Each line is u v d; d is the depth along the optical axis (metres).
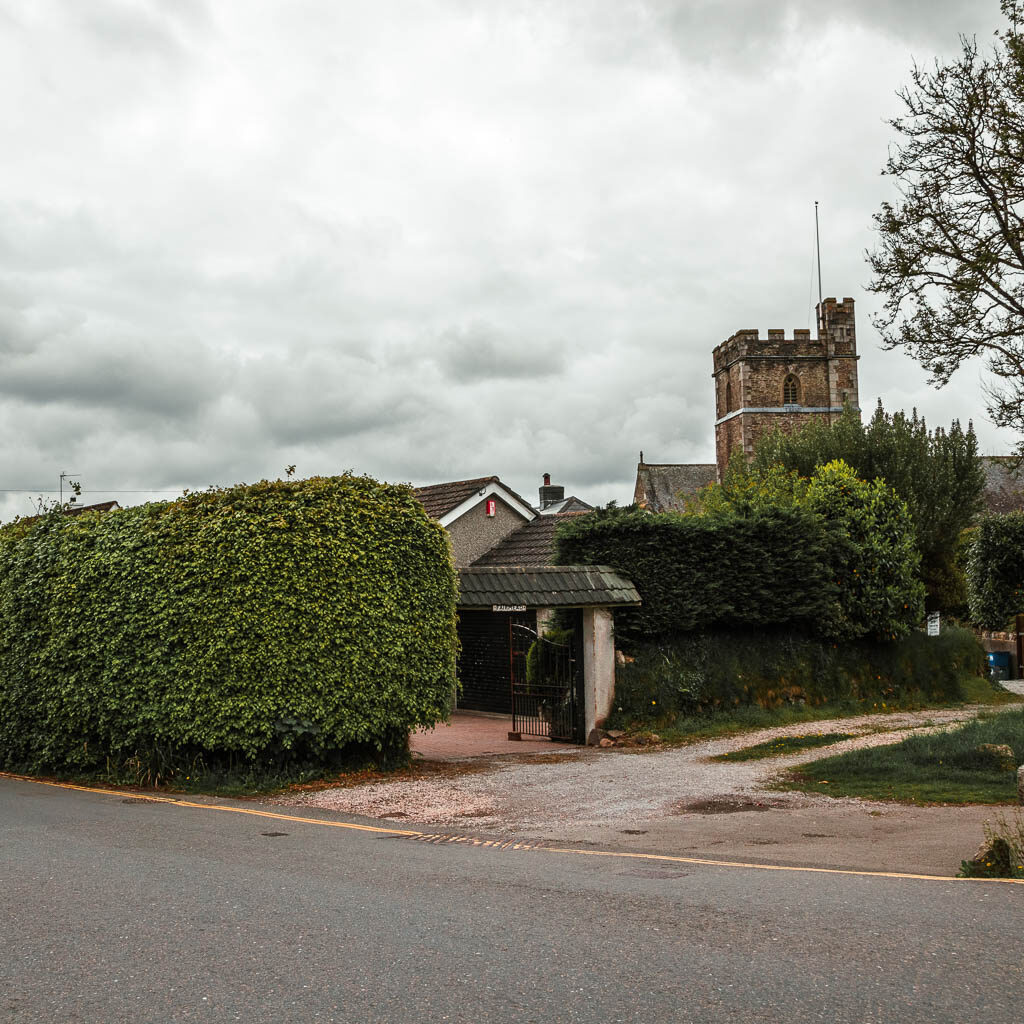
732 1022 4.32
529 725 20.41
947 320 19.42
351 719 14.38
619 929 5.83
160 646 14.43
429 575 15.48
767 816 11.31
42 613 16.31
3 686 17.08
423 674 15.11
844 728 19.05
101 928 6.02
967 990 4.67
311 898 6.77
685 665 19.83
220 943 5.64
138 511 15.42
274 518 14.20
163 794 13.75
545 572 18.70
